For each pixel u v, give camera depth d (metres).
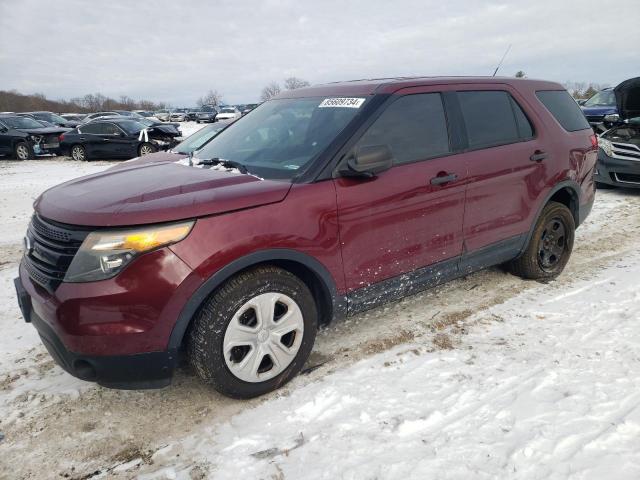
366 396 2.75
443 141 3.43
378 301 3.22
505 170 3.72
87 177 3.24
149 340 2.38
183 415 2.68
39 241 2.59
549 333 3.39
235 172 2.99
